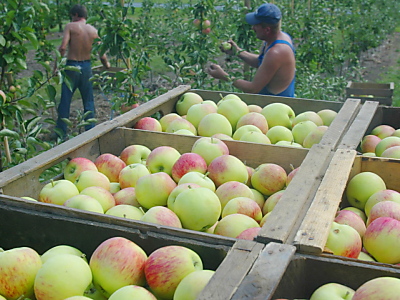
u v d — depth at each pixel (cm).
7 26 400
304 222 173
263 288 136
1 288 164
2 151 515
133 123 335
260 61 496
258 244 161
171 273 163
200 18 597
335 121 299
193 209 203
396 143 286
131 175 256
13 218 201
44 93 846
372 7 1229
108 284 165
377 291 135
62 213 194
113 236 185
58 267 159
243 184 240
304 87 682
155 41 849
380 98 537
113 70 734
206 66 845
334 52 1013
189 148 300
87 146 293
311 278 160
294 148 273
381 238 184
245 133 309
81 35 656
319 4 916
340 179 208
